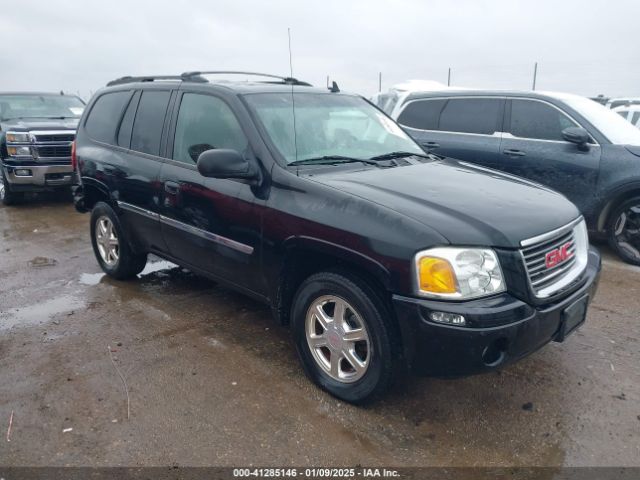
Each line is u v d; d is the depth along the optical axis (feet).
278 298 11.21
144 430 9.54
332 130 12.87
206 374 11.39
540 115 20.43
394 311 9.16
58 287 16.70
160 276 17.57
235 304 15.15
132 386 10.93
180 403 10.33
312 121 12.75
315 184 10.46
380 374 9.52
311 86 14.70
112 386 10.94
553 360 11.88
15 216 27.61
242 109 12.12
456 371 8.79
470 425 9.70
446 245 8.67
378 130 14.10
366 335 9.62
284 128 12.06
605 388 10.80
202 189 12.47
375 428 9.60
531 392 10.68
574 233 10.60
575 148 19.21
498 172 12.89
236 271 12.16
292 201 10.58
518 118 20.94
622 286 16.30
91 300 15.56
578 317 10.00
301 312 10.69
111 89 17.06
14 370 11.62
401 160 12.79
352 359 10.02
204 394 10.64
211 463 8.73
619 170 18.13
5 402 10.40
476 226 9.02
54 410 10.14
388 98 41.83
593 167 18.66
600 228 19.08
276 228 10.76
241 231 11.59
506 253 8.89
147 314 14.51
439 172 12.02
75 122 32.09
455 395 10.60
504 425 9.70
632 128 19.57
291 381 11.11
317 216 10.03
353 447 9.11
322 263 10.63
